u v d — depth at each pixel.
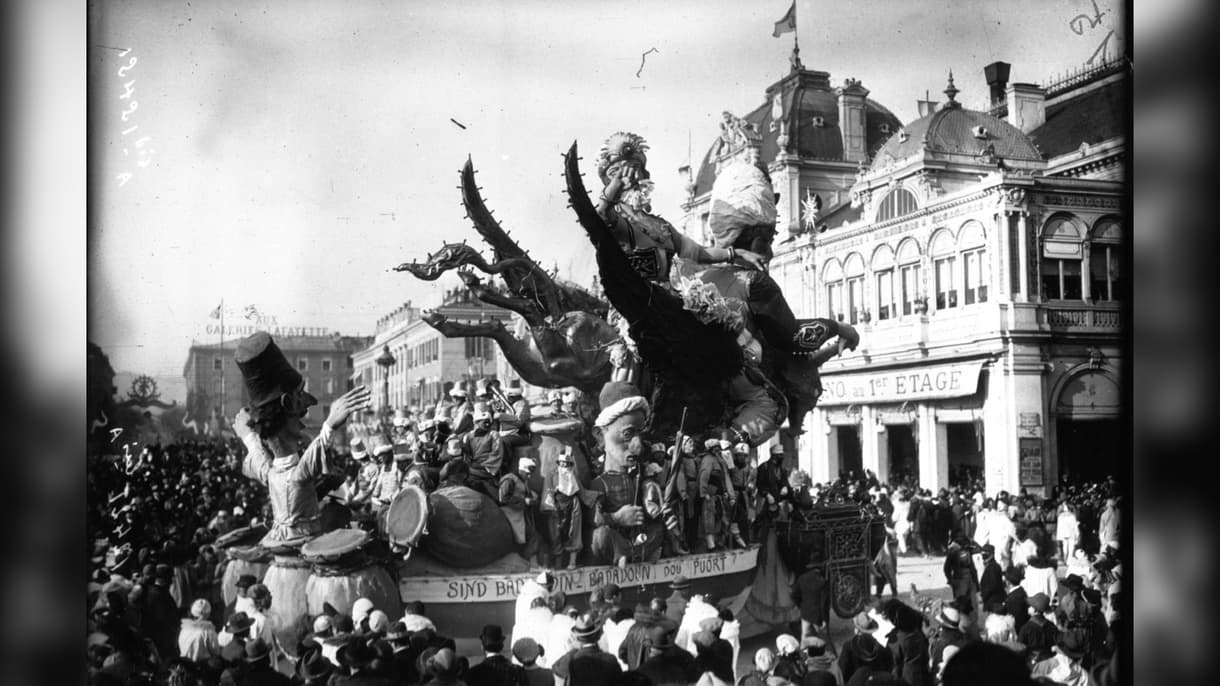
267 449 19.67
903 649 18.86
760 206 26.12
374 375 25.78
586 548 20.23
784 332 25.58
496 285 24.19
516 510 19.72
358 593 18.28
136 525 22.12
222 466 23.97
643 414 21.47
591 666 15.84
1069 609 22.11
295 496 19.11
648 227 24.50
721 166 27.70
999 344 27.80
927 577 25.16
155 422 24.11
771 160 29.77
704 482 21.55
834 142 30.02
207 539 21.97
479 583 19.11
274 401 19.52
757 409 24.53
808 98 29.59
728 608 19.42
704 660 15.63
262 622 18.31
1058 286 28.34
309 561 18.42
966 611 21.88
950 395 28.81
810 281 30.42
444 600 19.05
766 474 23.12
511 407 21.41
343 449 24.84
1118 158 28.20
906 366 29.66
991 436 28.16
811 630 21.28
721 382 23.92
